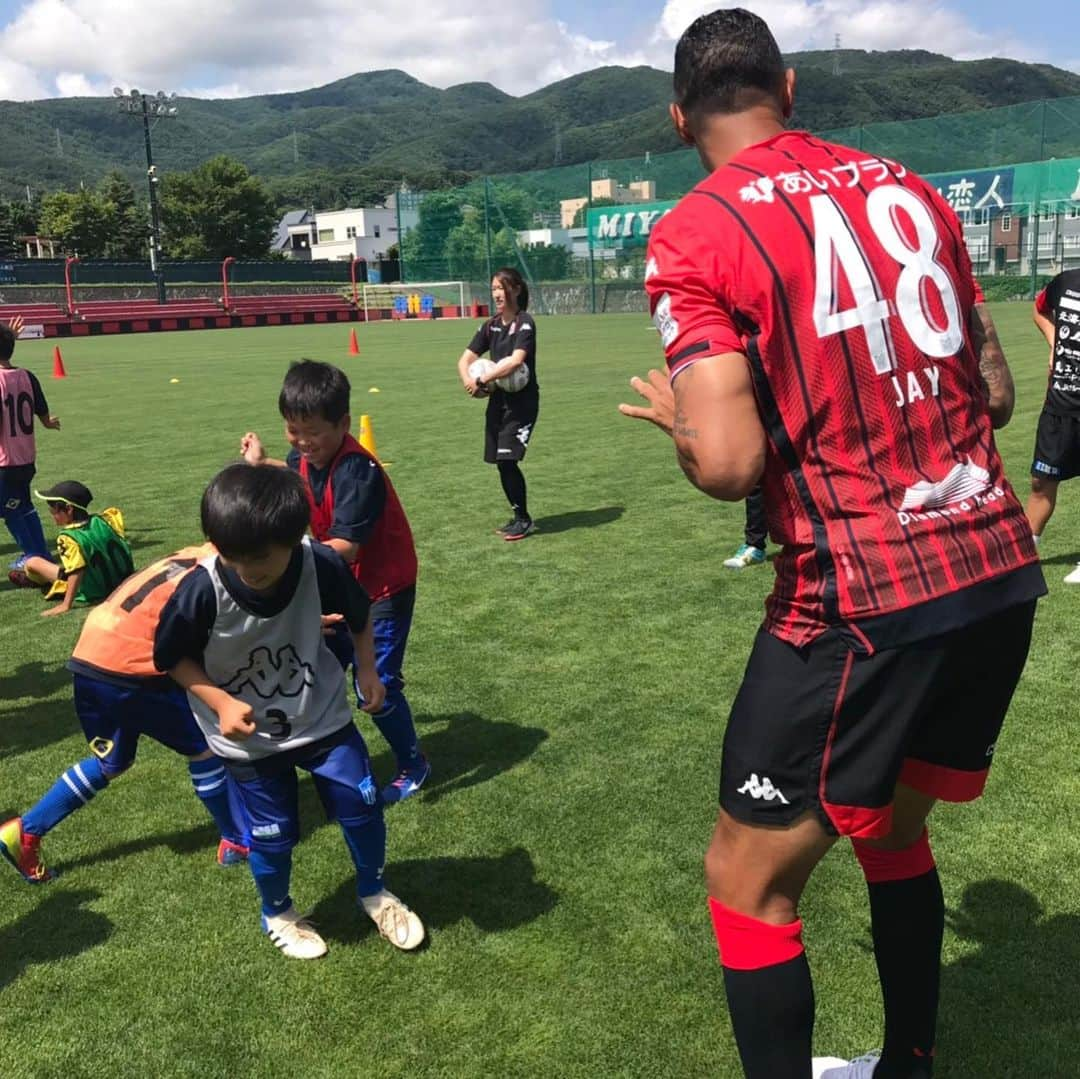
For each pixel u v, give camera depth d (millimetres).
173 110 50000
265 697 2414
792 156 1667
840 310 1548
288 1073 2158
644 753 3602
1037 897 2654
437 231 48500
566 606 5254
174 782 3529
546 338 26844
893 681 1563
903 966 1904
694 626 4883
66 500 5527
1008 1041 2156
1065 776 3273
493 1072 2143
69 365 23219
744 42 1742
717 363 1523
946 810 3086
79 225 80562
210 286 54375
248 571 2242
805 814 1641
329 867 2977
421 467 9234
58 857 3061
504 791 3367
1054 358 5227
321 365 3014
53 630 5180
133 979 2486
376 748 3785
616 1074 2127
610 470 8859
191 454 10359
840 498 1561
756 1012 1701
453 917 2689
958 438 1630
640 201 41688
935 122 34656
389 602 3283
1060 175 32531
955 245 1723
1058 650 4305
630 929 2613
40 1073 2178
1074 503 6949
